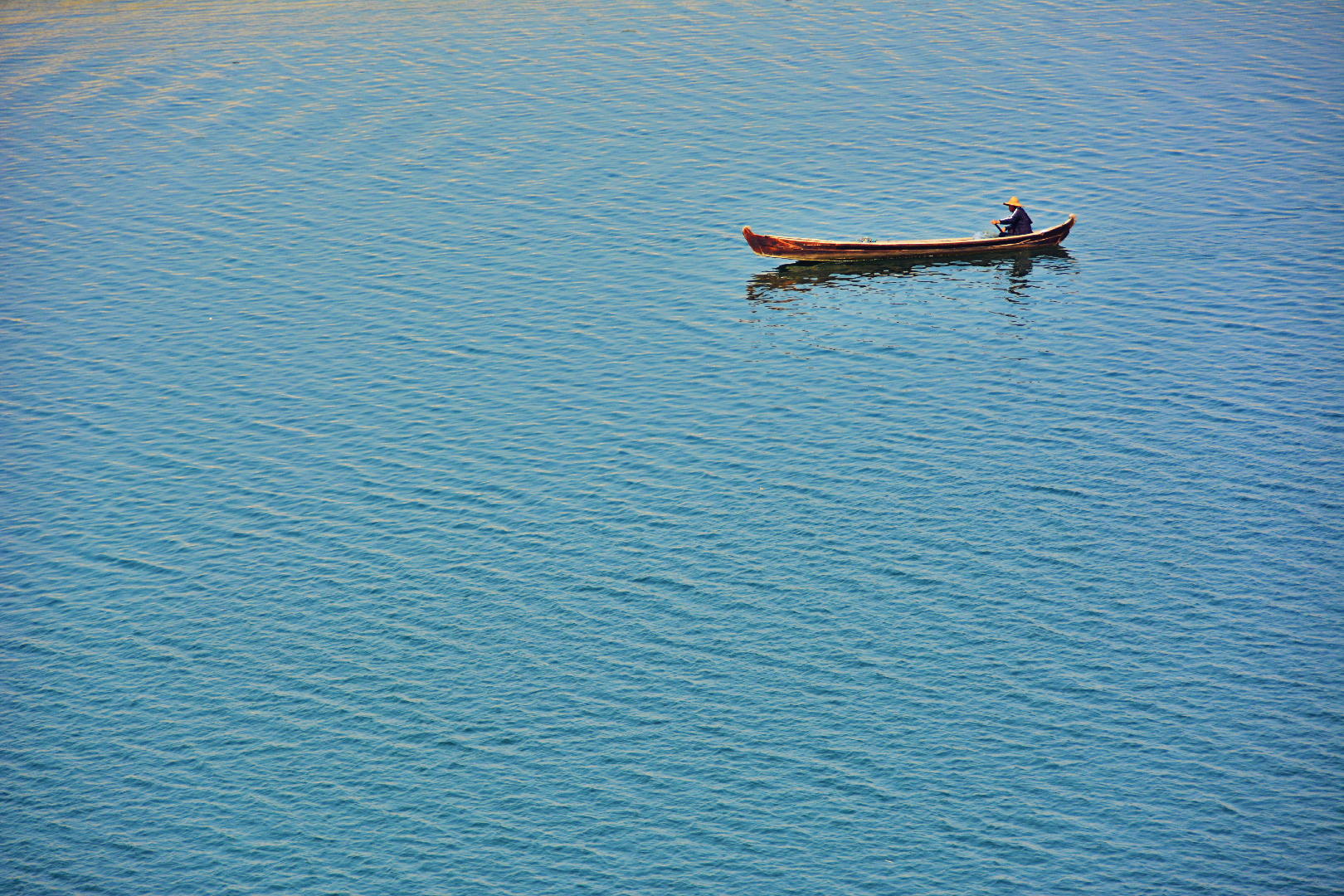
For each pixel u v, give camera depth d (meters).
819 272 74.81
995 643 48.38
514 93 98.19
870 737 44.62
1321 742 43.62
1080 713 45.22
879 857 40.34
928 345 67.31
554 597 51.25
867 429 60.62
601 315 70.75
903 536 53.91
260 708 46.53
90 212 82.50
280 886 40.03
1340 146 85.50
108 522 55.94
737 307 71.38
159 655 48.84
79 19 114.00
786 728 45.12
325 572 52.81
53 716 46.19
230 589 52.06
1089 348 66.31
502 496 57.00
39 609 51.06
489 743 44.88
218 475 58.84
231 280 74.81
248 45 108.06
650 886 39.66
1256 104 92.25
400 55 105.69
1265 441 58.50
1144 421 60.25
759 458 58.91
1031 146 87.50
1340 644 47.62
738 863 40.28
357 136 91.81
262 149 90.19
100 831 41.97
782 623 49.69
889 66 101.38
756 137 90.19
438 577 52.47
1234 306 69.00
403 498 57.03
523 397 63.78
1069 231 76.44
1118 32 107.00
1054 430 59.94
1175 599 50.03
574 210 81.62
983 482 56.72
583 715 45.94
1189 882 39.12
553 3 117.38
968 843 40.69
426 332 69.44
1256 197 79.81
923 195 81.94
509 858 40.69
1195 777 42.59
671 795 42.78
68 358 67.69
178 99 97.81
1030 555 52.59
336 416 62.72
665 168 86.50
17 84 100.12
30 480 58.56
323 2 118.12
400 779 43.59
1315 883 38.94
